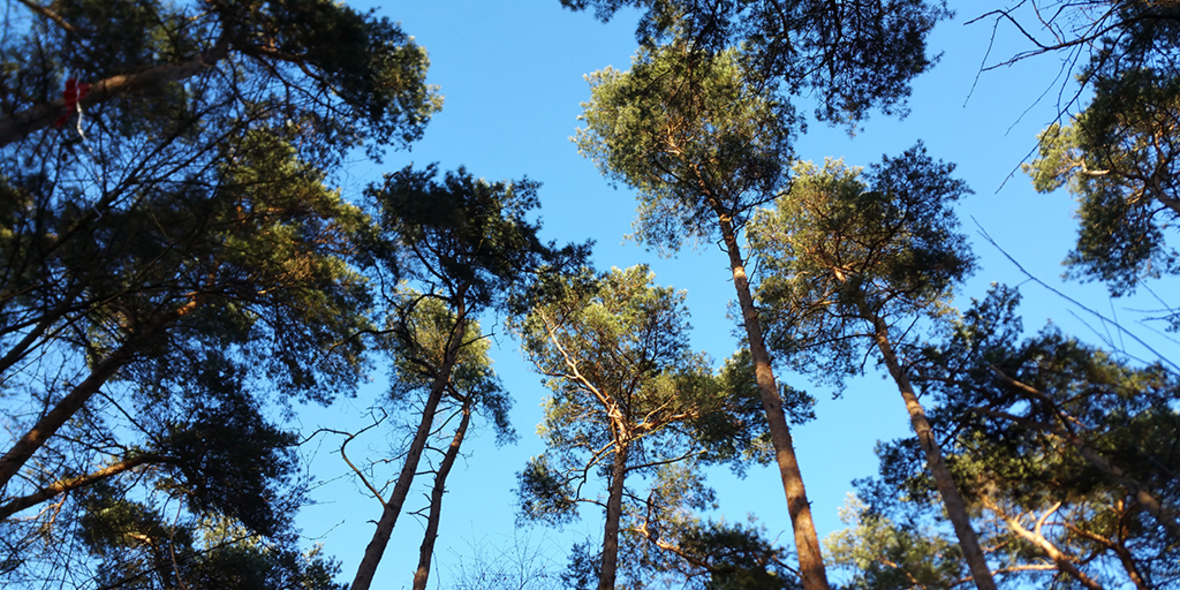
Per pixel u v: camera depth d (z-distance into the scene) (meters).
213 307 8.35
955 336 7.97
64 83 5.65
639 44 9.36
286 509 9.27
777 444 9.11
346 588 10.45
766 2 8.51
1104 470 6.55
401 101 8.50
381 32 8.20
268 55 7.26
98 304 6.54
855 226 10.10
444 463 12.04
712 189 12.32
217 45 6.64
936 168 9.43
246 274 8.20
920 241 9.67
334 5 7.57
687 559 10.88
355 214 9.77
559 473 13.83
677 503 13.04
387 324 11.40
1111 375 6.47
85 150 5.73
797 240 11.40
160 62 6.34
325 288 9.45
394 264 10.10
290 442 9.47
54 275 6.19
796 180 11.64
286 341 9.47
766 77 9.19
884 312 10.14
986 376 7.27
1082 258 10.96
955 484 7.73
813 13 8.34
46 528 7.64
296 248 8.77
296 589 9.95
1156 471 6.23
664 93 10.95
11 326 6.11
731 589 9.27
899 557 7.73
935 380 7.85
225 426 8.54
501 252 10.57
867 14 8.30
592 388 13.73
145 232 6.63
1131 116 9.10
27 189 5.68
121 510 8.70
